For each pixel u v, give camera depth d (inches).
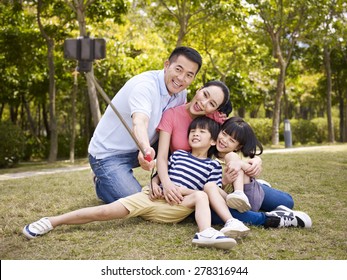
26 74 810.8
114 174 190.4
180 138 175.5
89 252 137.9
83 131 1396.4
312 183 256.7
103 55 154.5
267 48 964.6
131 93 174.2
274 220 160.9
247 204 153.6
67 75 836.0
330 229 161.0
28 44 693.9
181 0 648.4
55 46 706.8
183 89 181.6
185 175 165.6
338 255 134.2
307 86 1235.9
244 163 167.3
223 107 176.4
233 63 855.1
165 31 777.6
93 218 159.9
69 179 303.0
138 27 765.3
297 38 836.0
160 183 171.3
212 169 167.6
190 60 175.2
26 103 1031.6
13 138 583.5
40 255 136.2
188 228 161.8
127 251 137.7
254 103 1051.3
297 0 741.3
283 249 138.6
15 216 187.3
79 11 531.5
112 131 191.0
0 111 1051.9
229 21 676.7
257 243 143.6
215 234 137.9
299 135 1078.4
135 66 730.2
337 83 1169.4
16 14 621.9
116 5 629.9
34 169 486.0
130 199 164.1
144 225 165.2
